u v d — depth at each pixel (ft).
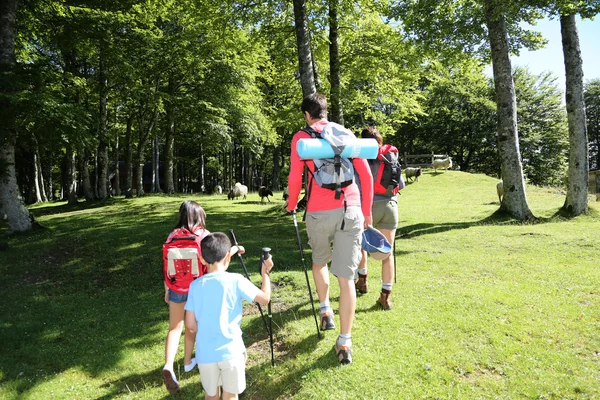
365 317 15.08
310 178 12.09
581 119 36.88
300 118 49.70
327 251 12.71
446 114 142.82
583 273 18.69
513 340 12.90
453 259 22.77
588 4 33.35
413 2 40.40
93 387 14.14
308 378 11.70
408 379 11.26
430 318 14.62
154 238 34.86
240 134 103.65
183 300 12.25
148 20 61.21
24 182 134.21
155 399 12.55
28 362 16.72
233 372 9.75
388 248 13.43
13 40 41.55
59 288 26.16
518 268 20.27
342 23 50.19
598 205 43.11
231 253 10.85
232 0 43.01
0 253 33.83
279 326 15.74
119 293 24.50
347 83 58.59
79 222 47.44
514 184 37.55
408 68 49.90
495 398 10.32
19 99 35.81
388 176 15.33
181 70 82.33
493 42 37.50
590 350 12.14
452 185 76.07
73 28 50.06
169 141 94.38
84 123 42.11
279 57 49.83
